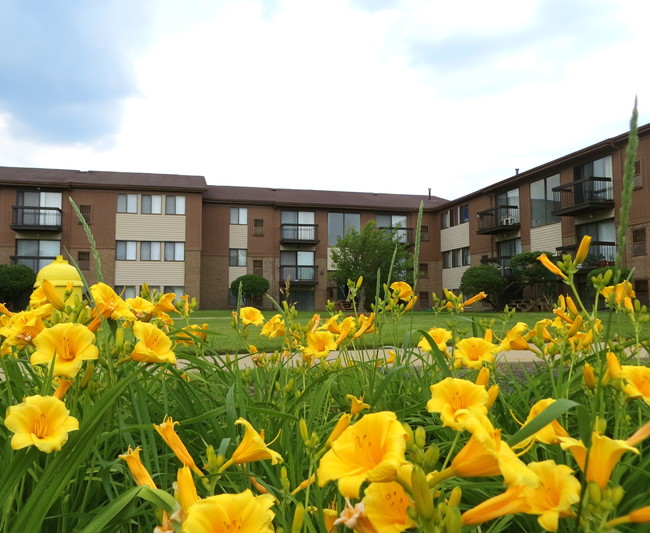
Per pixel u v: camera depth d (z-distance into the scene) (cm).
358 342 268
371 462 60
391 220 3350
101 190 2838
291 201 3284
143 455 127
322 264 3222
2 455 118
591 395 117
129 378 92
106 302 143
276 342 405
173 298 192
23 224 2698
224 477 130
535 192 2544
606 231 2173
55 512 110
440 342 213
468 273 2670
